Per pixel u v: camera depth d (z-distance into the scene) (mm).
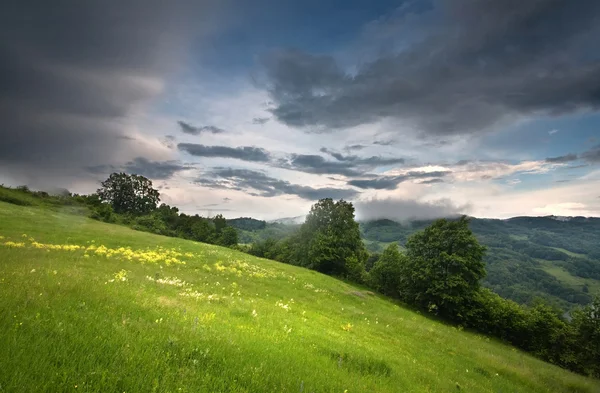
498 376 23453
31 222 43875
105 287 13867
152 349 7691
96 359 6562
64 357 6219
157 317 10688
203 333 9891
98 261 26688
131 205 134625
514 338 52719
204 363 7922
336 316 28531
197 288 23438
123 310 10570
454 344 31578
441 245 57000
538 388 23375
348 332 22375
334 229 76688
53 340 6734
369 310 38156
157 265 30938
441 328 42500
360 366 13375
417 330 33125
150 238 50500
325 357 12516
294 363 10070
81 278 15250
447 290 54125
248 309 17844
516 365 30562
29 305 8602
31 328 7094
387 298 60500
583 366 45875
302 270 54031
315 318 23422
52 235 36812
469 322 54875
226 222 136625
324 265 75438
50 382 5312
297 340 13758
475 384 18750
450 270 55688
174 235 110250
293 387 8180
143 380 6188
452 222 57875
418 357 22109
